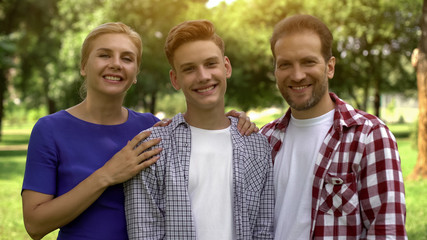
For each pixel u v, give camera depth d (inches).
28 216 82.0
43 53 1018.7
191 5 874.8
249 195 85.9
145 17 831.7
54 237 220.4
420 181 350.6
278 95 1028.5
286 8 884.6
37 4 990.4
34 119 2146.9
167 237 80.4
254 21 925.8
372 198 75.9
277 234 84.8
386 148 76.3
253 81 988.6
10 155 685.9
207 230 81.7
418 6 813.2
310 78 81.7
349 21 846.5
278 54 83.4
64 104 874.8
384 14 836.0
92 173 85.9
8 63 573.0
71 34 855.1
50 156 84.5
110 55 89.6
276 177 88.6
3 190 353.1
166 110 1822.1
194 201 82.7
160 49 821.2
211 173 84.4
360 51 924.6
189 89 84.2
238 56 880.3
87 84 92.2
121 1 804.0
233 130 88.4
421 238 204.4
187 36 83.1
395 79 1051.3
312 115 85.6
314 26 82.0
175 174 82.6
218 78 84.4
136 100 861.8
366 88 1021.2
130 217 82.6
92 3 887.1
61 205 80.2
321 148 81.7
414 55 367.2
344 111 82.4
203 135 86.9
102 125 91.7
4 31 1003.3
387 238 73.1
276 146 91.0
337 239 77.8
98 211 85.5
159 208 82.3
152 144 84.0
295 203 84.0
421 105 362.6
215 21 887.7
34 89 1226.0
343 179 78.3
